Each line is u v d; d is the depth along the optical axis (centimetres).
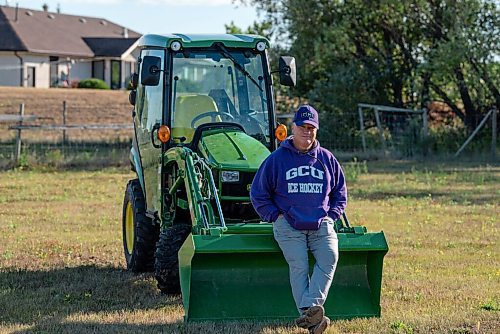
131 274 1812
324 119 5372
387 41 5581
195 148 1587
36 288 1670
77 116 7450
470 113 5281
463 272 1808
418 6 5200
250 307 1359
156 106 1700
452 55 4938
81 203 3020
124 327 1346
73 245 2161
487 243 2195
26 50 11112
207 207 1411
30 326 1361
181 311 1455
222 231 1343
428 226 2492
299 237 1266
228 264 1362
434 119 5594
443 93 5353
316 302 1241
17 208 2875
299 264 1262
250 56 1684
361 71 5459
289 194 1262
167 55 1648
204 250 1300
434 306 1487
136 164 1897
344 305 1393
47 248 2119
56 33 12000
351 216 2684
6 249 2092
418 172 4119
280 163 1270
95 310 1481
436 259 1959
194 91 1655
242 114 1658
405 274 1777
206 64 1659
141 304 1520
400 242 2206
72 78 11975
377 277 1391
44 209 2855
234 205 1523
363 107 5416
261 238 1326
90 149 4881
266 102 1672
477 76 5091
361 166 4453
